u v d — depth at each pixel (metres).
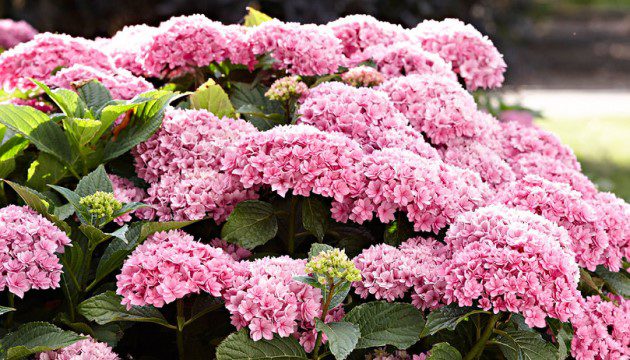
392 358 2.80
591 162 11.13
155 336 3.12
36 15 8.86
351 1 7.44
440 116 3.44
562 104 17.39
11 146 3.30
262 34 3.67
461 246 2.72
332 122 3.21
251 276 2.63
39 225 2.65
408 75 3.67
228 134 3.18
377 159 2.91
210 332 2.96
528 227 2.66
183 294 2.48
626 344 3.01
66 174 3.30
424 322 2.65
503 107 5.52
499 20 9.67
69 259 2.87
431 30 4.09
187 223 2.81
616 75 21.86
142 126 3.19
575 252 3.01
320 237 2.99
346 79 3.59
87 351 2.60
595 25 24.09
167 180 3.07
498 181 3.42
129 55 3.90
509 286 2.50
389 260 2.78
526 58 10.98
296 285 2.60
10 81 3.66
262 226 2.99
